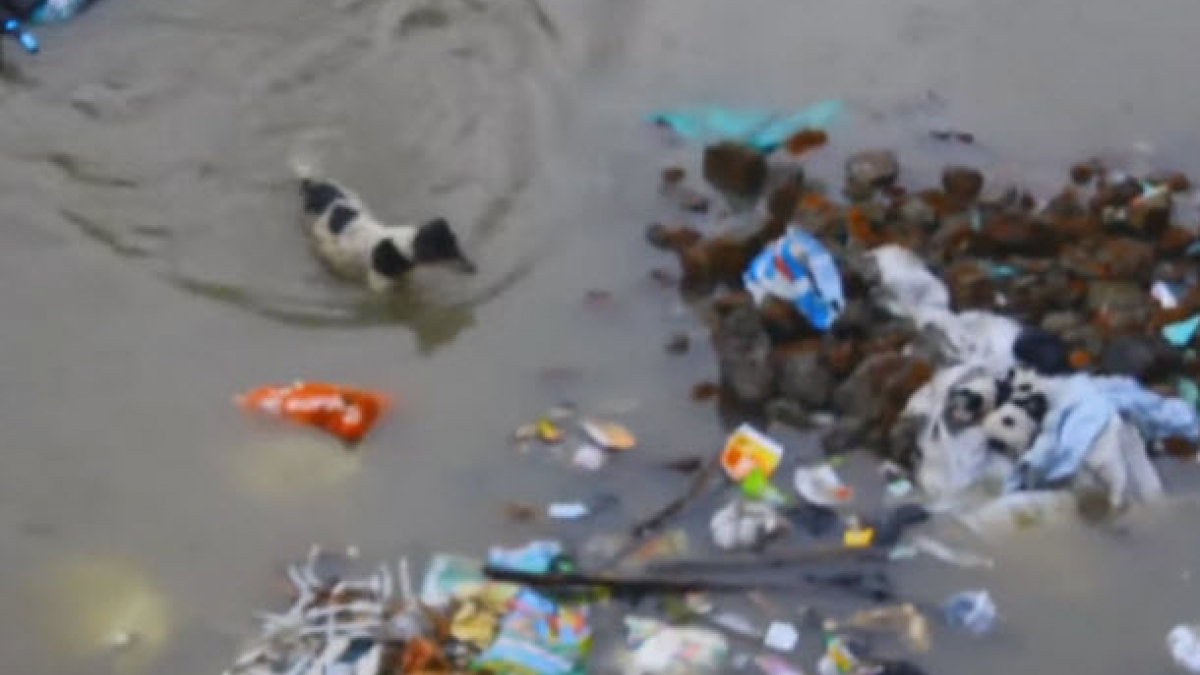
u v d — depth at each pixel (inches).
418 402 191.8
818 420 187.2
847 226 205.9
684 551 172.7
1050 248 204.4
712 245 202.4
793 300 193.0
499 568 169.6
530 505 178.9
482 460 184.4
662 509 177.9
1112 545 174.2
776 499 178.1
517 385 193.8
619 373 195.0
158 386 193.6
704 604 167.5
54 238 214.2
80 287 207.3
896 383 183.6
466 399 192.1
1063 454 179.0
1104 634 166.1
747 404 189.5
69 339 200.1
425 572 171.5
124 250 212.8
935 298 196.1
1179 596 169.8
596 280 207.8
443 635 164.1
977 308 196.9
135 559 173.9
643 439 186.2
